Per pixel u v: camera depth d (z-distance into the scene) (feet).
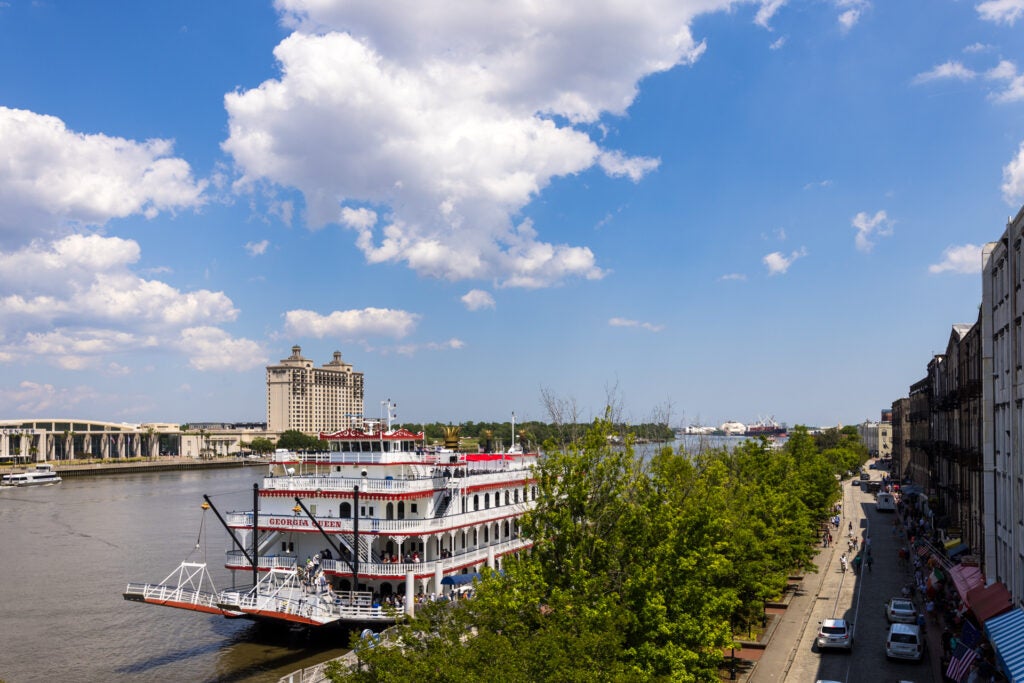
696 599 113.09
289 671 175.83
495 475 231.71
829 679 141.38
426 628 94.63
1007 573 142.41
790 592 220.23
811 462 314.96
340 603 187.73
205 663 183.73
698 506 121.80
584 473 114.21
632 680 81.71
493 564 224.12
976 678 121.80
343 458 212.84
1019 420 130.21
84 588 266.16
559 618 96.43
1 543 359.25
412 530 194.29
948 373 269.03
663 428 257.55
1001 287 147.43
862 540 314.96
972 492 200.44
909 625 158.20
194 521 434.30
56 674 178.29
